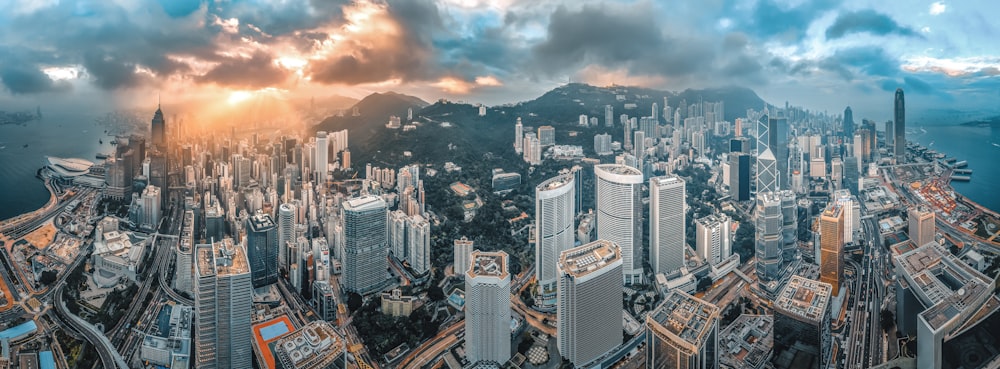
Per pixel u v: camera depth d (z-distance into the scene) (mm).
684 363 194625
